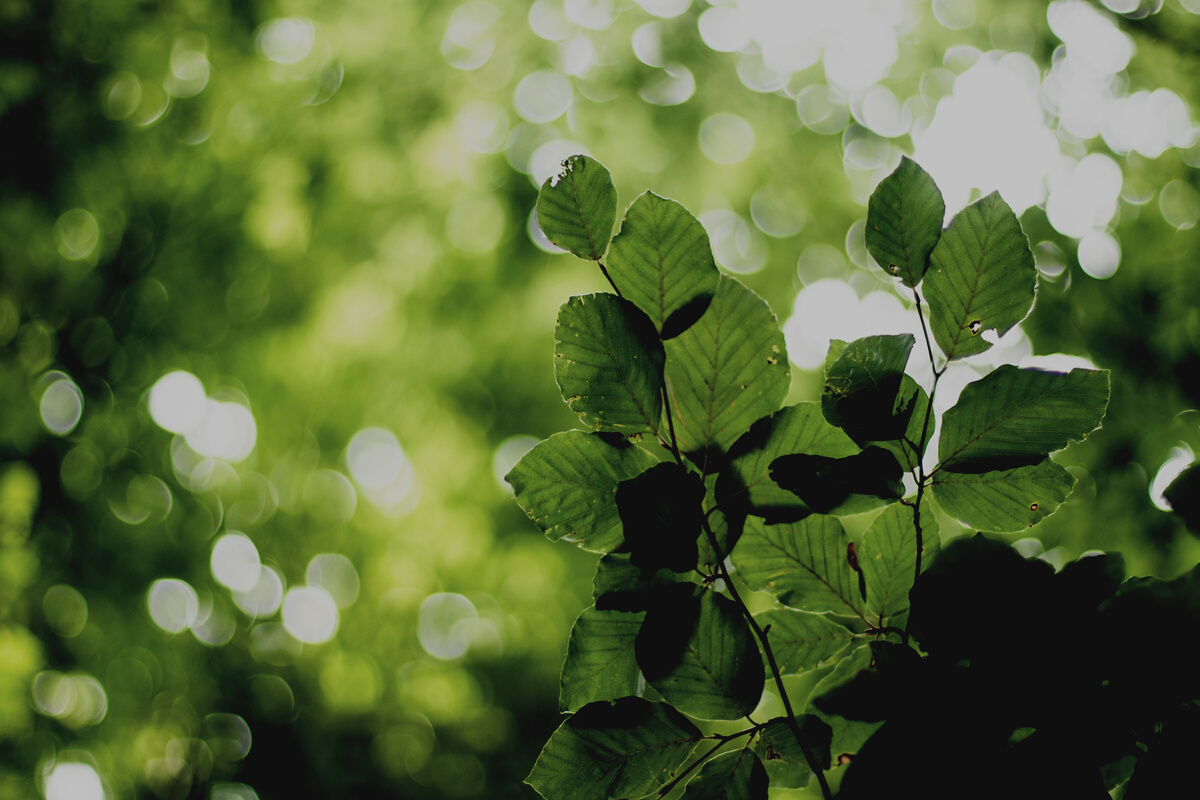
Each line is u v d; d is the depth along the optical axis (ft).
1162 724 3.23
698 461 3.31
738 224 13.44
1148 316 7.54
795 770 3.43
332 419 13.50
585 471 3.29
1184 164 8.41
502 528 15.11
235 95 12.00
